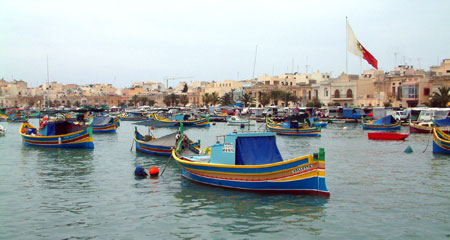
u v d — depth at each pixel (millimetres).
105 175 27344
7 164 32219
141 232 16188
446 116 67062
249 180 21234
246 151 22375
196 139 55781
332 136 58594
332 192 22000
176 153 27453
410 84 92562
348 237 15516
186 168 24766
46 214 18469
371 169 29391
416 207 19281
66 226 16891
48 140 43031
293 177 20125
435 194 21781
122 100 199125
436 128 37875
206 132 69250
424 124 63000
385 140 51750
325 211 18484
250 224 16922
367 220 17375
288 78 144625
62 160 34281
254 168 20828
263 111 104750
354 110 94000
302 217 17688
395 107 89188
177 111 121688
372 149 41969
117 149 42156
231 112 115750
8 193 22297
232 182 21984
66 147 42469
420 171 28516
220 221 17344
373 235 15719
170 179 25719
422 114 69875
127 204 20016
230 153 22469
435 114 67938
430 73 103125
